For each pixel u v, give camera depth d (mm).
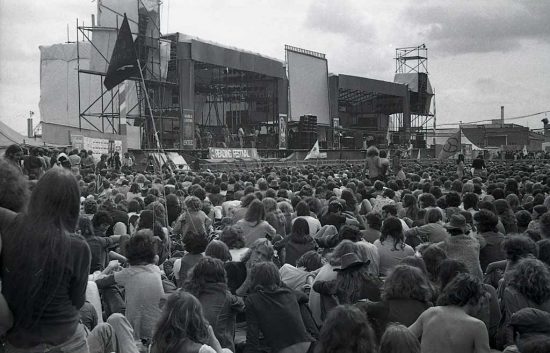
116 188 16859
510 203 13414
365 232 9625
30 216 3439
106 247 8445
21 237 3365
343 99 75188
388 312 5664
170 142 44250
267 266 6320
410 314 5648
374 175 21969
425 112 82188
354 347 3709
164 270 8773
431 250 7125
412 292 5715
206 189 16672
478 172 29359
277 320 6066
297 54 57562
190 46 44125
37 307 3381
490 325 6410
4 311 3314
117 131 43031
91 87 46062
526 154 69500
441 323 5066
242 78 55844
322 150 56938
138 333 6344
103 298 6938
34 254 3346
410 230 9875
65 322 3518
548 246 7391
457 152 44094
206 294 6191
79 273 3553
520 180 22641
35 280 3336
